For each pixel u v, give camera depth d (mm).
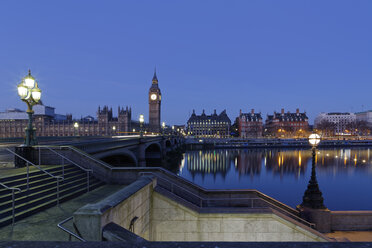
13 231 6836
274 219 10844
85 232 5680
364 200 37188
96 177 14125
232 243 1825
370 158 87688
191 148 146250
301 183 50406
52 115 152750
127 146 36188
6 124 137125
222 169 69125
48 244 1854
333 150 124438
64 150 14391
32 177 10859
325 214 13977
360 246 1689
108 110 152000
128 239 5488
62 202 9984
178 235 10758
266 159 90312
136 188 8984
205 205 13961
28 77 14039
